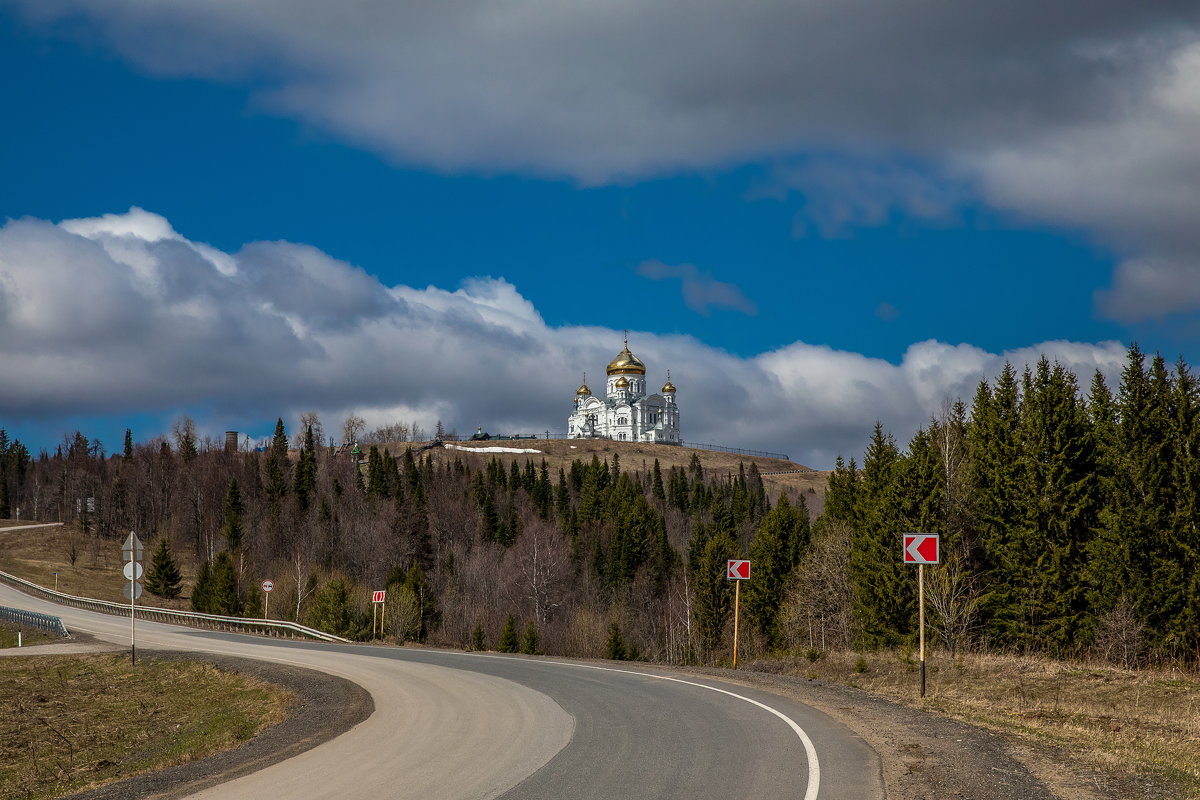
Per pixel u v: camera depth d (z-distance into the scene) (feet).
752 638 200.64
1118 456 117.60
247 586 274.36
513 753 42.45
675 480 474.08
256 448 561.84
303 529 339.77
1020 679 82.84
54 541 373.40
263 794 35.58
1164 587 108.99
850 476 206.28
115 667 110.32
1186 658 107.76
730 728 48.39
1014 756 40.19
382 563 306.96
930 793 32.94
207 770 42.47
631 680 74.54
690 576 276.62
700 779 35.60
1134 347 119.65
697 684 70.90
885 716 52.90
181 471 423.23
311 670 90.12
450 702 62.54
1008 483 129.39
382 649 119.96
